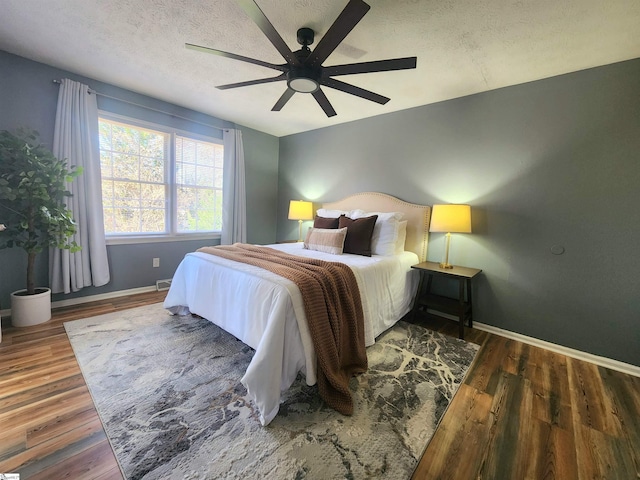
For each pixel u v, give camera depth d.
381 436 1.34
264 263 2.00
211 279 2.16
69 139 2.63
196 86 2.89
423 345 2.32
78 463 1.14
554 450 1.31
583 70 2.18
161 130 3.35
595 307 2.18
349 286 1.91
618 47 1.89
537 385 1.82
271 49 2.16
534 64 2.15
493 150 2.62
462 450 1.28
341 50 2.05
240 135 4.04
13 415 1.38
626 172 2.03
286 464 1.17
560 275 2.32
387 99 2.06
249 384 1.41
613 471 1.21
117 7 1.76
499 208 2.60
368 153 3.58
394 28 1.79
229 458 1.19
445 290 2.97
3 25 1.97
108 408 1.45
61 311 2.67
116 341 2.16
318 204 4.20
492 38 1.87
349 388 1.69
